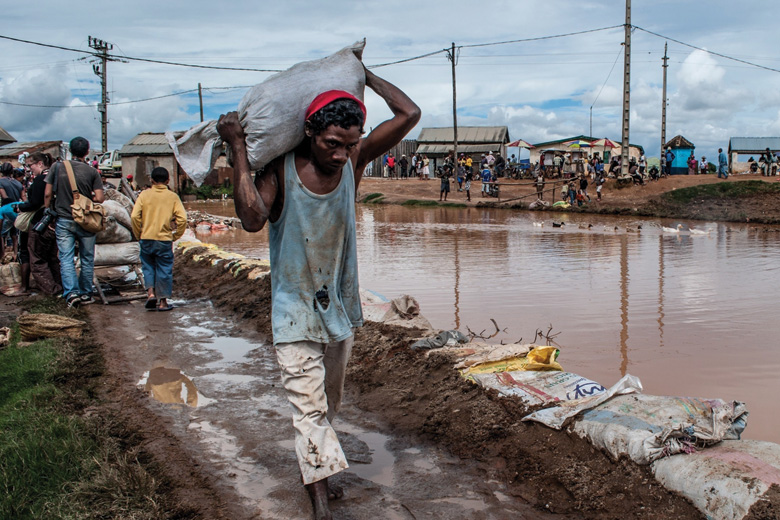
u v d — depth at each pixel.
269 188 2.85
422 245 14.82
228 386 4.79
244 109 2.77
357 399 4.53
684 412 3.20
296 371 2.90
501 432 3.63
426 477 3.35
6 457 3.27
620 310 7.57
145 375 5.00
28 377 4.70
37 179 7.58
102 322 6.72
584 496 3.00
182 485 3.25
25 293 7.98
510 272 10.57
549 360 4.23
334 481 3.33
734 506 2.53
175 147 3.06
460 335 5.16
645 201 27.84
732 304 7.89
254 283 7.93
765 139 42.69
